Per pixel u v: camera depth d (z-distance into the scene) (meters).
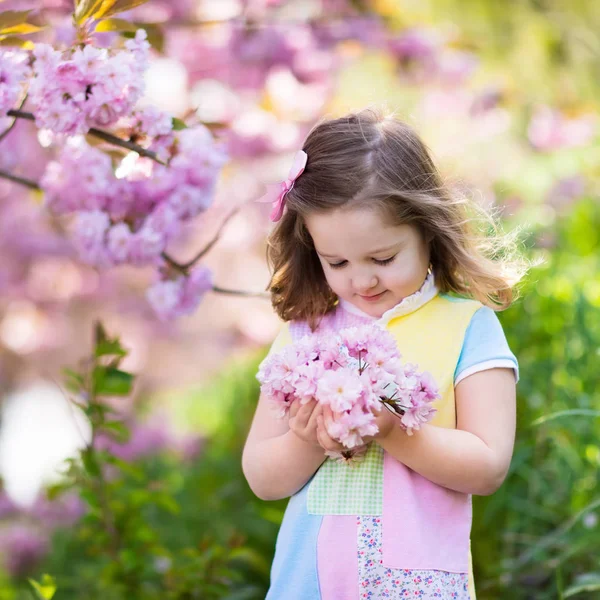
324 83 6.90
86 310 9.63
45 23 3.20
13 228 8.45
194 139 3.53
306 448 2.62
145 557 4.35
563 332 4.57
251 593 4.22
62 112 2.99
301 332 2.90
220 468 6.50
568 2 9.42
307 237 2.82
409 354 2.66
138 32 3.10
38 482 7.61
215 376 10.07
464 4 9.37
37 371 9.65
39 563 7.14
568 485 4.04
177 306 3.85
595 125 7.90
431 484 2.60
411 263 2.60
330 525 2.59
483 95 7.75
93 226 3.67
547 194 6.78
